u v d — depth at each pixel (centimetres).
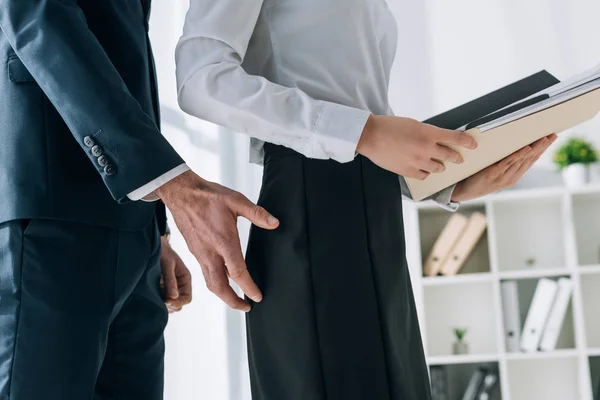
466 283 388
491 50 421
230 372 330
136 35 125
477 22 424
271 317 113
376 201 115
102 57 105
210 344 316
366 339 110
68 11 106
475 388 364
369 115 106
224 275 112
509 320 363
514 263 390
